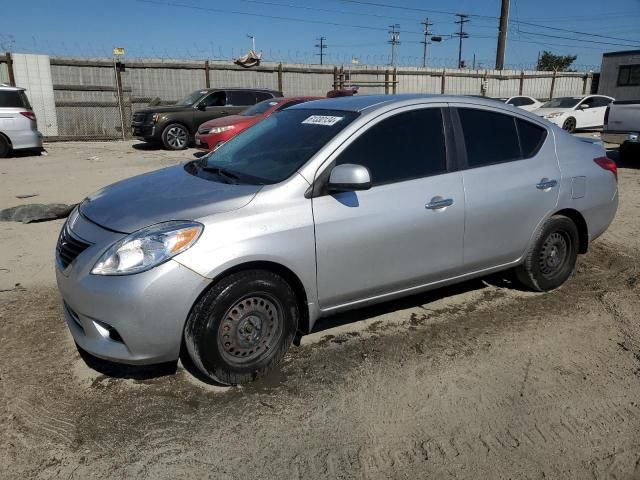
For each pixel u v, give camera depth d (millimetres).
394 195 3656
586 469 2703
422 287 3980
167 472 2641
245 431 2941
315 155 3479
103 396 3227
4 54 16609
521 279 4723
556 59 63156
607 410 3162
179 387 3322
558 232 4664
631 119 11602
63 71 17500
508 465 2721
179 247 2980
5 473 2609
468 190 3984
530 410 3154
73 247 3252
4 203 8219
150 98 18969
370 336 3992
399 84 24172
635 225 7043
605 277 5215
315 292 3459
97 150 15539
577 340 3980
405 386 3369
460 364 3631
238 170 3756
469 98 4242
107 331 3080
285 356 3682
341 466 2699
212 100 16391
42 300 4586
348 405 3174
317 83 22156
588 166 4758
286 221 3256
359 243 3521
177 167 4285
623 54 27688
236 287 3135
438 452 2803
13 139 13555
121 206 3379
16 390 3270
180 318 3014
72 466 2668
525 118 4492
